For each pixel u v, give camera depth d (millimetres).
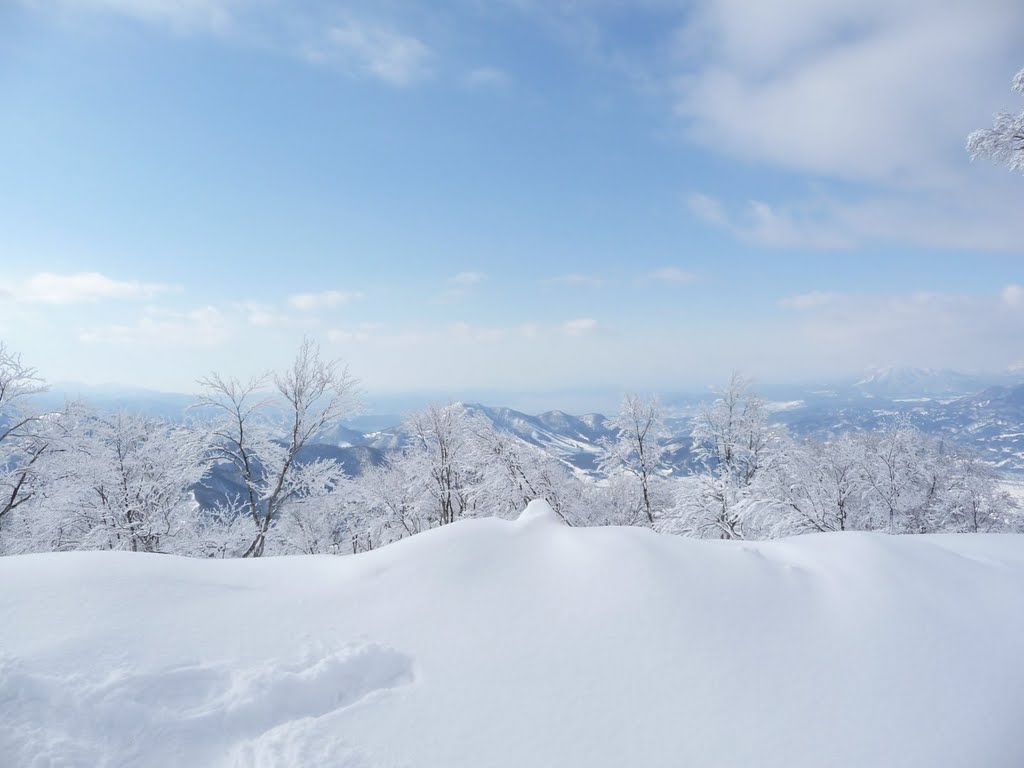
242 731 2285
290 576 3633
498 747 2221
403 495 22531
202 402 14312
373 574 3586
